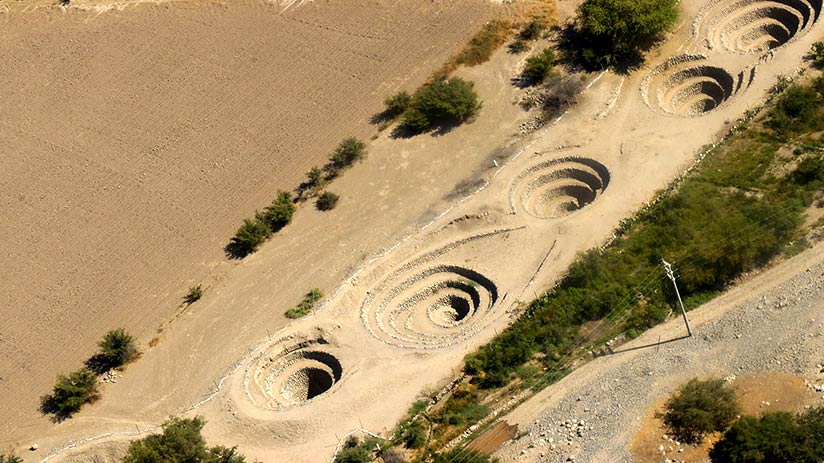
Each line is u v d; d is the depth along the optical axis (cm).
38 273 9469
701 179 8581
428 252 8731
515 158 9331
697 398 6744
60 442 8175
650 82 9869
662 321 7656
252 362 8294
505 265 8494
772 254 7806
